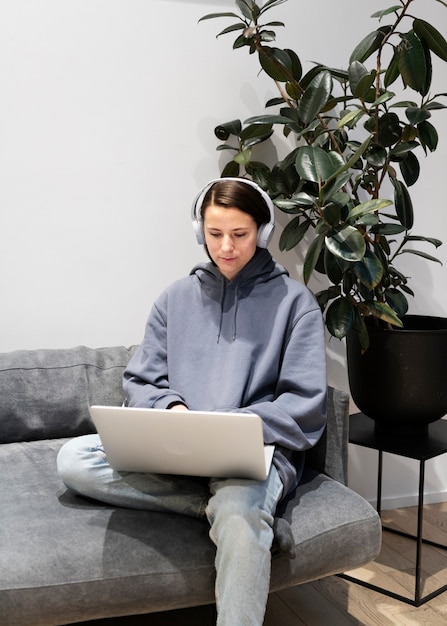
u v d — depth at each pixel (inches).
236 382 73.0
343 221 80.9
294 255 99.7
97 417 61.7
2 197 89.1
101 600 60.2
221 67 94.8
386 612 79.3
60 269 91.9
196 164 95.3
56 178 90.6
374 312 84.4
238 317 76.3
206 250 78.8
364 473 105.4
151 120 93.0
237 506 60.8
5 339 91.0
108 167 92.2
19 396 83.6
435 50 84.4
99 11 90.0
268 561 59.8
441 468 108.7
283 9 96.3
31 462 77.9
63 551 60.7
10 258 90.1
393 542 96.0
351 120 85.5
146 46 92.0
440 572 88.1
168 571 61.3
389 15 100.6
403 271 104.7
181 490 66.7
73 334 93.4
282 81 90.0
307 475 75.7
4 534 62.5
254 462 61.1
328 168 79.1
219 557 59.9
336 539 66.9
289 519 66.2
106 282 93.7
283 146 98.3
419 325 96.5
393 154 86.0
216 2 94.0
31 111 89.0
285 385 72.6
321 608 79.8
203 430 59.4
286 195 90.4
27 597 58.4
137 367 78.0
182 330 78.4
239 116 96.2
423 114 83.7
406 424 88.6
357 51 84.4
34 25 88.0
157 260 95.3
